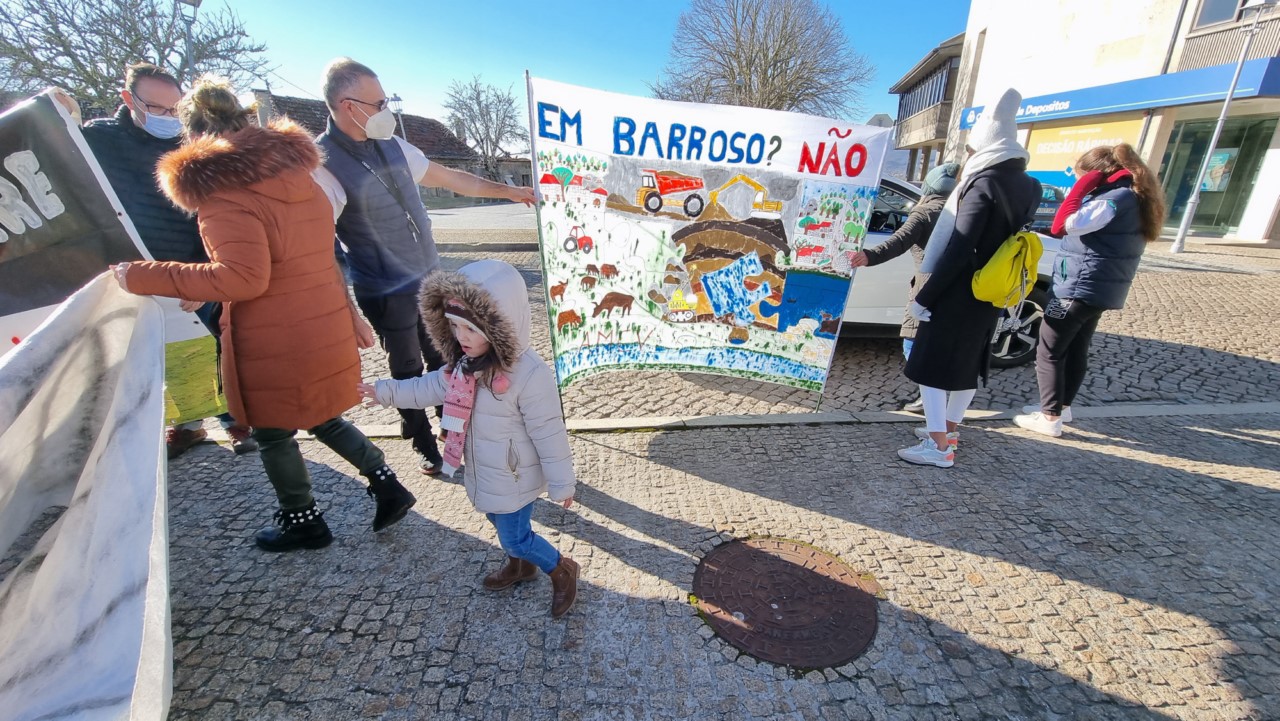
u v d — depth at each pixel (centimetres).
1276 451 354
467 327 185
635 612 224
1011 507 293
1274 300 725
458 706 185
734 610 225
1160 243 1297
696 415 408
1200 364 507
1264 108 1238
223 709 183
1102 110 1481
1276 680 195
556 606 220
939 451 331
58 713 137
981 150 288
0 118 193
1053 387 367
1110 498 302
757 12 3000
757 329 377
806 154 337
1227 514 287
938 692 190
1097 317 353
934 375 312
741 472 328
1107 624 218
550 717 182
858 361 528
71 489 173
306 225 212
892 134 328
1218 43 1245
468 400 197
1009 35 1900
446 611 224
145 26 1355
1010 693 190
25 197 202
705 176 343
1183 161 1435
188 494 302
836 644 209
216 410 301
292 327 214
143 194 278
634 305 370
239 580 240
